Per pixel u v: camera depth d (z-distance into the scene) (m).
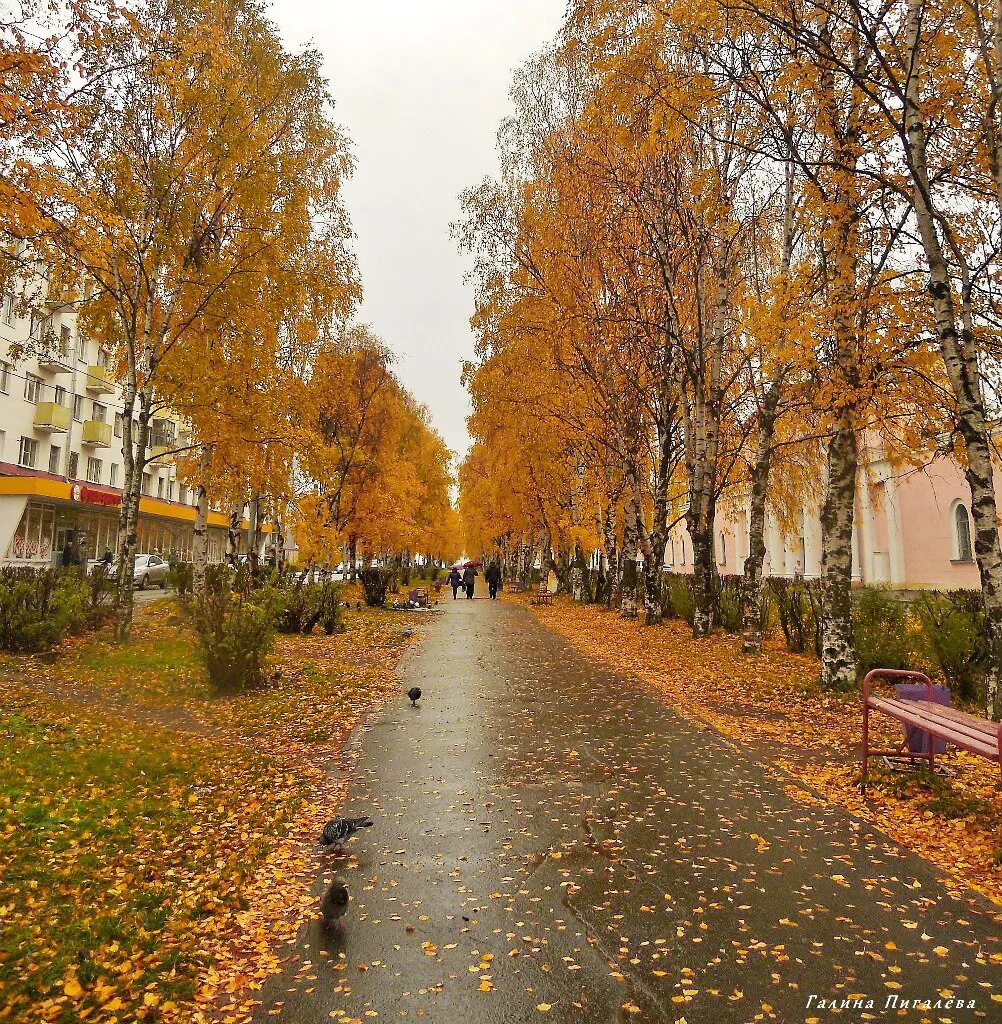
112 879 4.19
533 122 19.19
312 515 16.50
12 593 11.91
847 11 8.37
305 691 9.90
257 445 14.43
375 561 54.88
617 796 5.52
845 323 8.02
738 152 12.73
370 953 3.35
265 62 13.69
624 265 16.39
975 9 6.89
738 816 5.05
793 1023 2.73
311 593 16.89
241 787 6.05
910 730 5.93
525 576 48.50
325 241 18.95
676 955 3.24
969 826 4.67
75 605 13.52
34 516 32.31
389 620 21.05
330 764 6.68
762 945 3.31
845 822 4.91
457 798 5.59
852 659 9.12
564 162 16.81
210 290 13.28
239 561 22.11
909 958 3.17
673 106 8.24
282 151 13.97
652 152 10.24
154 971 3.23
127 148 12.01
